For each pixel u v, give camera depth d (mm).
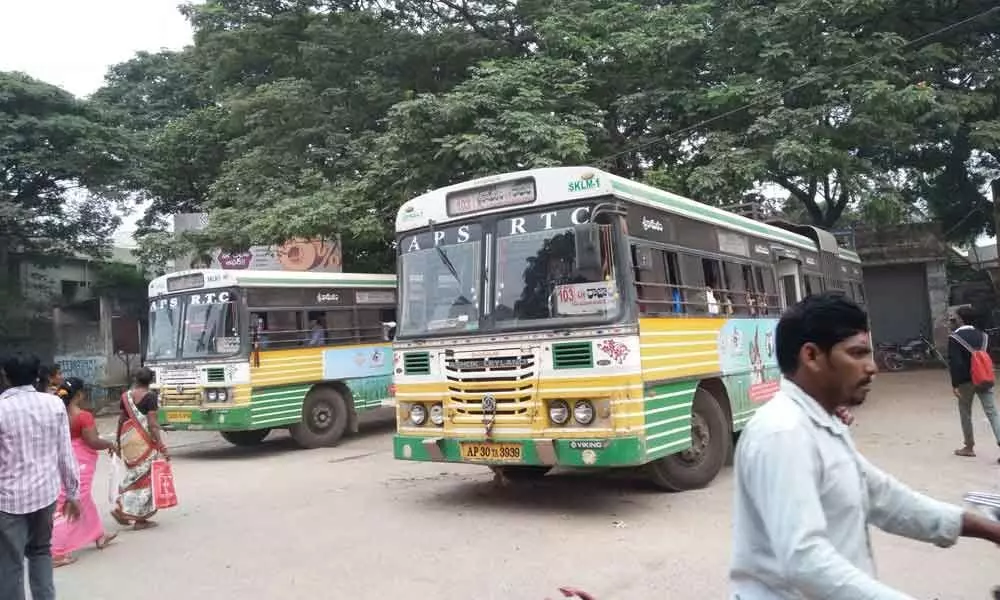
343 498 8531
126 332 25969
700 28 16578
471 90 15508
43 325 25344
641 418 6809
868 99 14133
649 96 16562
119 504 7535
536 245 7348
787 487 2053
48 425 4891
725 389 8812
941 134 17172
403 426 7824
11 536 4629
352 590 5355
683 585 5164
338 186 16875
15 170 23047
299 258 20172
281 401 12820
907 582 5117
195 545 6836
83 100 24047
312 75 19906
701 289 8570
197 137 23266
